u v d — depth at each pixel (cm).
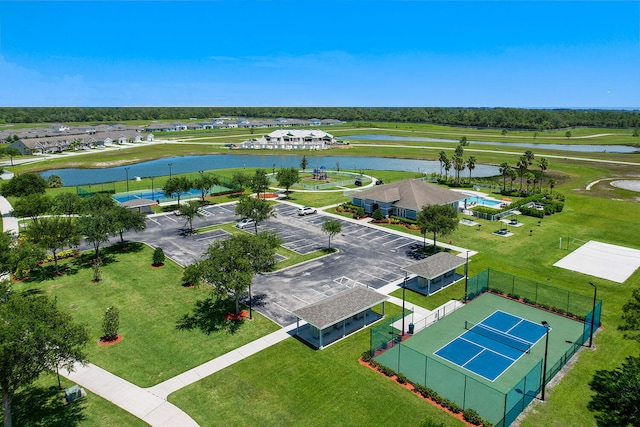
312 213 7925
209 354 3456
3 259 4359
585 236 6562
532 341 3666
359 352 3497
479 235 6581
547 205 7888
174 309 4225
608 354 3453
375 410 2797
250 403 2872
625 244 6191
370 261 5503
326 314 3638
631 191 9625
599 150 17750
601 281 4906
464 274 5125
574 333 3791
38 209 6888
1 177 12050
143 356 3431
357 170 13275
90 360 3372
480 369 3259
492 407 2803
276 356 3425
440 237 6494
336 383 3081
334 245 6116
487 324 3969
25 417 2717
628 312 3103
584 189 9975
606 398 2906
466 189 10256
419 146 19275
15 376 2397
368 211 7831
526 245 6141
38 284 4803
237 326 3897
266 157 16762
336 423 2678
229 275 3794
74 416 2730
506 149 17850
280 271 5181
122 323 3947
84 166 14325
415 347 3572
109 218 5412
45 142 17712
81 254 5797
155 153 17050
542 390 2909
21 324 2345
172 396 2944
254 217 6412
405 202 7362
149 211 8038
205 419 2722
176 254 5750
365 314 4012
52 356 2498
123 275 5059
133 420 2703
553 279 4972
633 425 2620
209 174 11962
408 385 3062
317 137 19338
